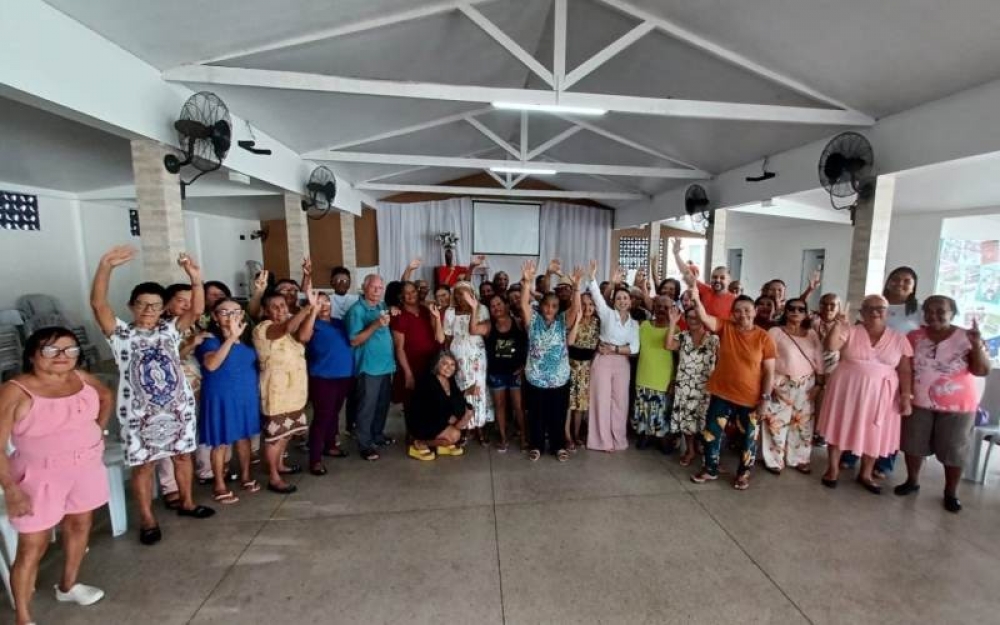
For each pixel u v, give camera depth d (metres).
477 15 3.62
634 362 3.59
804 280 8.56
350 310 3.12
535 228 10.58
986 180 4.75
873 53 3.31
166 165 3.06
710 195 6.69
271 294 2.71
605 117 6.25
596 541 2.28
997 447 3.53
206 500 2.65
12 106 3.29
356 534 2.33
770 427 3.07
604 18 4.31
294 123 4.62
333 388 2.95
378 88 3.46
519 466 3.12
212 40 2.91
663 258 11.39
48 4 2.18
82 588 1.85
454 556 2.16
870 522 2.47
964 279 6.36
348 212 7.89
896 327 3.00
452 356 3.24
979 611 1.84
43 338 1.65
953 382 2.54
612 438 3.42
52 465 1.68
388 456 3.28
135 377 2.13
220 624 1.75
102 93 2.52
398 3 3.27
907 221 6.97
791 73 3.91
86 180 5.52
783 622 1.78
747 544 2.27
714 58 4.14
